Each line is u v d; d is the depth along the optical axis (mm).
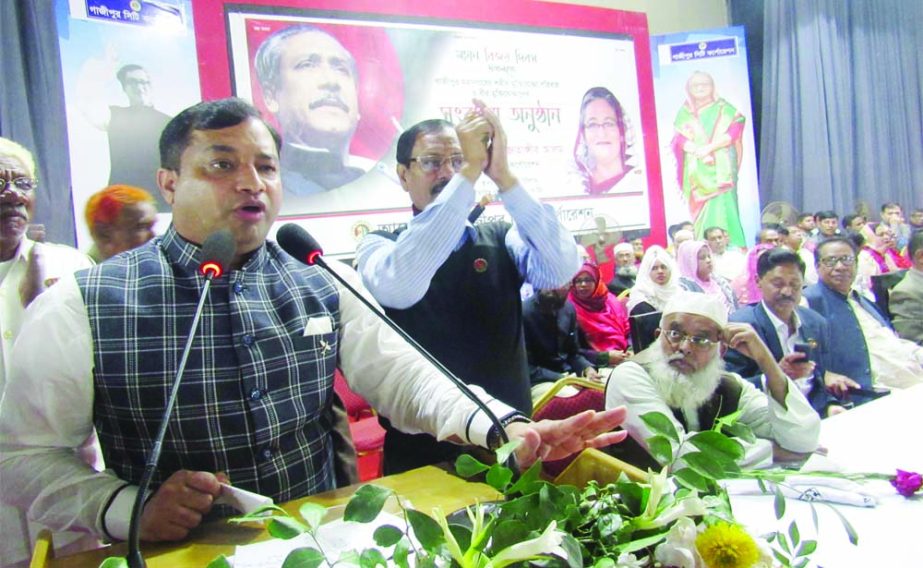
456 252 1662
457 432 1030
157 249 1087
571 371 2857
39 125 2361
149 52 2656
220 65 2842
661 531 606
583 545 594
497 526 567
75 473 943
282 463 1046
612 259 4102
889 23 4801
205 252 916
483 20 3646
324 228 3164
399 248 1557
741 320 2232
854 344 2373
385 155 3330
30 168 1753
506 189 1598
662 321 1523
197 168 1026
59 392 966
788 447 1467
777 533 693
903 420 1765
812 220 4266
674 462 656
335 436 1317
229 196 1025
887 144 4871
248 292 1066
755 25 5363
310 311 1126
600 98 4078
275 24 2990
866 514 1204
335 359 1147
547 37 3881
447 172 1717
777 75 5043
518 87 3773
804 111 4910
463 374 1614
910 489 1269
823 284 2443
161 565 784
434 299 1625
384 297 1591
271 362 1045
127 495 901
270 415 1031
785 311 2217
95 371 980
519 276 1734
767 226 4043
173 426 988
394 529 567
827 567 1021
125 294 1012
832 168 4891
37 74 2365
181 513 831
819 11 4816
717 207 4613
